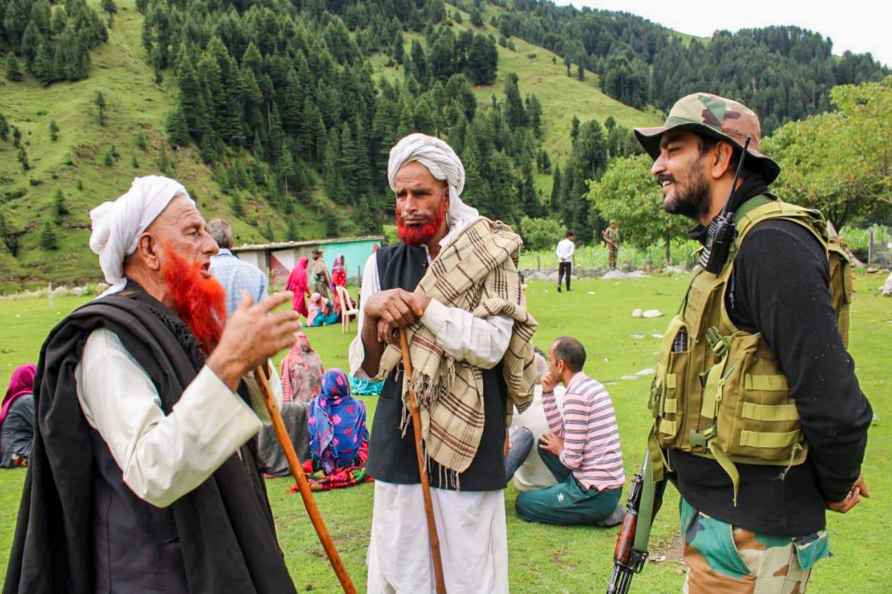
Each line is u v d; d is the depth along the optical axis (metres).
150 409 1.72
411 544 2.73
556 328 14.02
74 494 1.75
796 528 1.99
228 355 1.72
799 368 1.86
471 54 194.12
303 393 7.06
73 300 29.66
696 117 2.14
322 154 134.75
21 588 1.73
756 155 2.07
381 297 2.61
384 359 2.78
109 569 1.77
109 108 117.75
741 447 1.97
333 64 152.75
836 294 2.07
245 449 2.05
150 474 1.63
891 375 8.73
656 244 45.72
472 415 2.65
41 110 116.44
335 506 5.07
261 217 114.12
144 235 1.96
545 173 149.12
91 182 101.75
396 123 137.75
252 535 1.84
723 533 2.05
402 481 2.73
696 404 2.13
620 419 7.18
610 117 155.25
